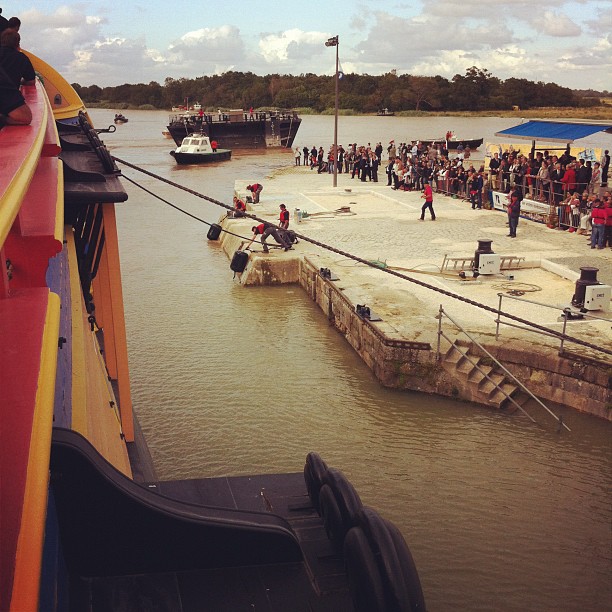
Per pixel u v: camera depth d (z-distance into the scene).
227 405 16.67
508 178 35.00
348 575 3.73
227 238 32.09
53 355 1.98
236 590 4.17
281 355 19.70
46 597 2.63
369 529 3.65
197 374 18.41
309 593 4.18
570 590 10.80
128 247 33.59
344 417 16.11
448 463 14.23
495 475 13.82
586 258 24.48
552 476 13.78
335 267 24.38
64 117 13.30
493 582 10.95
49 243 2.58
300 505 5.24
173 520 4.09
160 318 22.97
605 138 86.81
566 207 29.59
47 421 1.71
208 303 24.53
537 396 16.64
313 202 38.75
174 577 4.20
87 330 7.88
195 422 15.89
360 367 18.83
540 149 40.09
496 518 12.48
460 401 16.78
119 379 11.20
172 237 35.88
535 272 23.52
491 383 16.62
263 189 45.12
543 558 11.48
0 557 1.42
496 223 31.59
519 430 15.50
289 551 4.39
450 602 10.55
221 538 4.23
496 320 17.33
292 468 14.09
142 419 16.00
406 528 12.25
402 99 198.00
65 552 4.02
